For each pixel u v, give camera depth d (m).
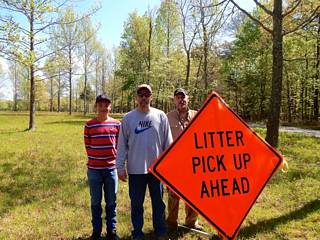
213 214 4.05
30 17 20.45
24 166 12.23
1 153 14.90
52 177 10.55
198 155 4.10
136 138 5.32
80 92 88.62
